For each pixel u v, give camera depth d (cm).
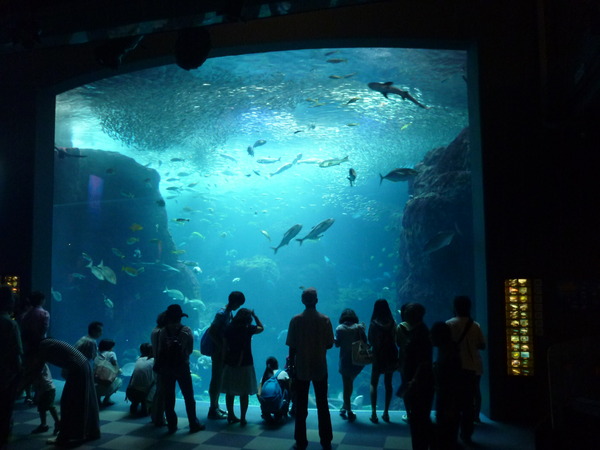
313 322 529
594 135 632
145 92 1280
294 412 654
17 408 701
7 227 848
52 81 849
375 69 1127
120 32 459
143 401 659
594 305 615
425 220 1413
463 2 683
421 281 1469
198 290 2312
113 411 683
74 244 1914
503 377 629
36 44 487
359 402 1528
